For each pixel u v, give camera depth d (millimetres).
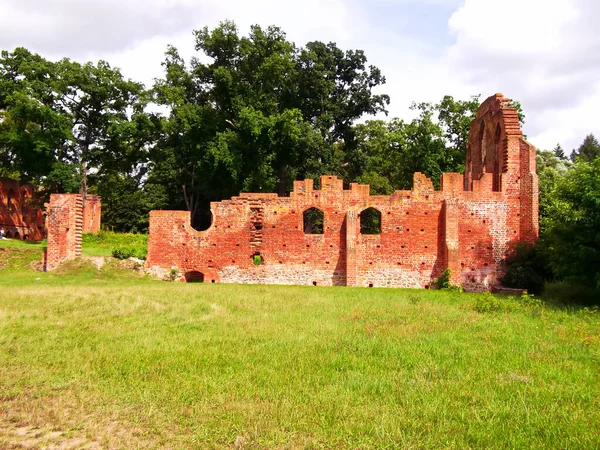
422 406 9242
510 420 8633
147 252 37406
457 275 32938
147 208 55938
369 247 34625
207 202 58656
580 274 23781
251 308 20469
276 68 46719
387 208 34688
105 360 12039
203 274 35281
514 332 15883
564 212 25562
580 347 13867
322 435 8055
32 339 14078
